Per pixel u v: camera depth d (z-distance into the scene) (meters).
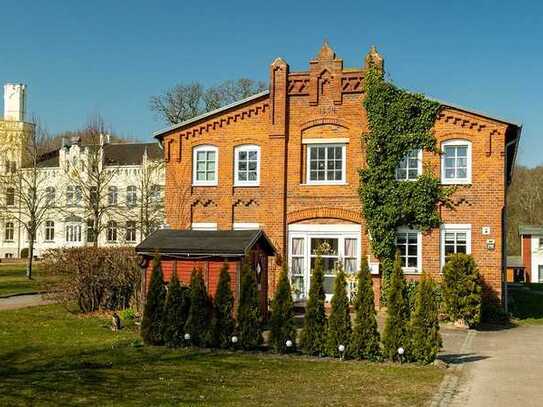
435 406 10.70
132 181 62.50
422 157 25.38
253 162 27.42
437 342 14.70
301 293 26.33
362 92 26.28
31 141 53.75
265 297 21.22
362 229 25.92
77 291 23.09
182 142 28.25
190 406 10.16
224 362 14.29
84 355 14.91
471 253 24.72
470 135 24.98
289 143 26.98
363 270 15.30
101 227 50.38
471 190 24.86
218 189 27.67
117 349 15.77
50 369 13.21
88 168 54.97
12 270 49.72
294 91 27.02
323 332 15.38
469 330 21.64
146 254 19.64
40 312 23.14
